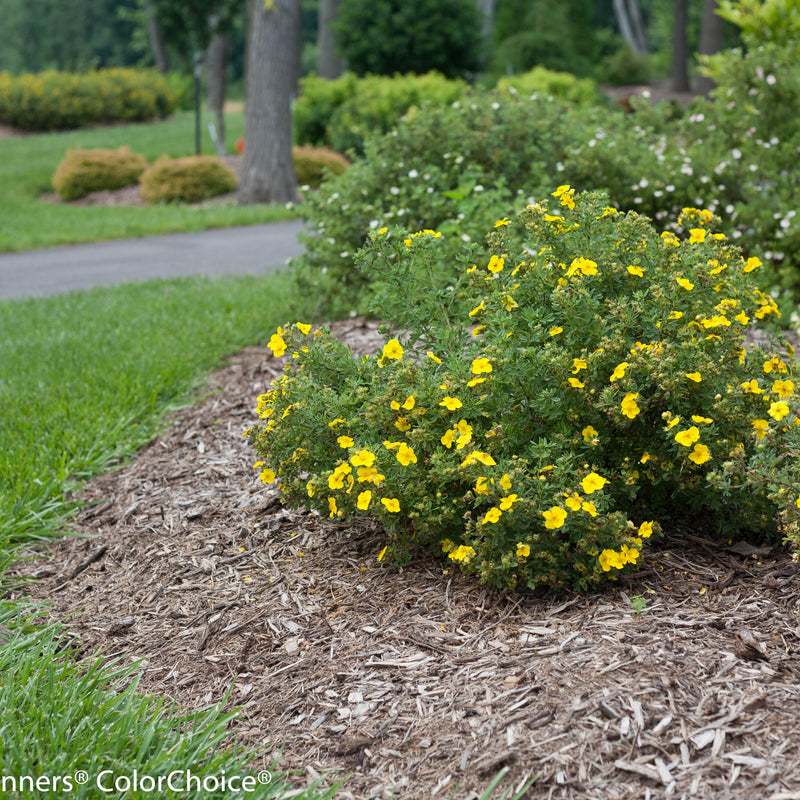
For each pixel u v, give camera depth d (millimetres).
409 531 2975
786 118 6941
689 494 2771
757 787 1788
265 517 3473
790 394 2609
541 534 2574
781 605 2391
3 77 26625
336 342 3152
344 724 2221
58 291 8984
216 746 2189
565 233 3023
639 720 2012
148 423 4715
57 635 2885
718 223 3268
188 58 22547
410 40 23141
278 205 15562
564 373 2631
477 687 2246
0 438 4426
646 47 50188
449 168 6332
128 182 18469
